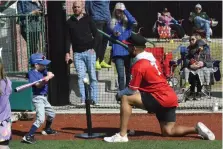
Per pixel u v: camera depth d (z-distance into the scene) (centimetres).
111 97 2212
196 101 2138
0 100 1168
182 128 1547
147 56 1492
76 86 2353
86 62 2036
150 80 1477
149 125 1747
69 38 2125
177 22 3959
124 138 1515
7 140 1195
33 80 1520
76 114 1944
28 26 2055
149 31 4216
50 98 2102
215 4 4231
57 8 2078
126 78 2033
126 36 1984
